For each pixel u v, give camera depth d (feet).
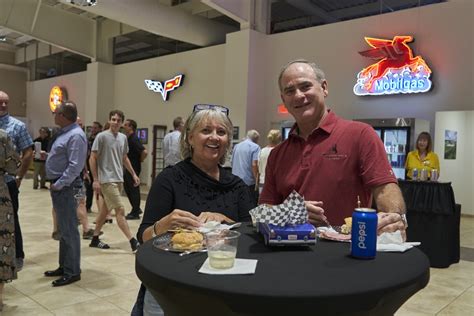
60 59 50.88
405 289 3.07
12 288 10.14
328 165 5.48
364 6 30.55
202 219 5.04
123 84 41.24
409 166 16.70
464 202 22.33
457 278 12.05
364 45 25.16
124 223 13.88
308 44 27.53
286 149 6.03
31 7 35.29
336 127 5.62
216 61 32.58
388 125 22.27
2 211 8.28
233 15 28.17
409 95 23.38
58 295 9.76
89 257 13.14
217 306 2.89
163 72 37.04
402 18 23.76
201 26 32.30
